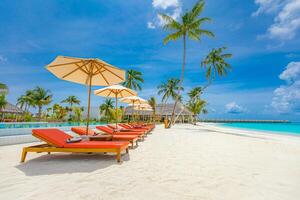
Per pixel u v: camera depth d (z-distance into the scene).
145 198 2.12
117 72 5.45
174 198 2.13
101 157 4.34
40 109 35.94
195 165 3.71
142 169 3.36
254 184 2.67
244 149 5.93
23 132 8.53
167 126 19.59
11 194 2.17
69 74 5.59
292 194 2.32
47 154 4.61
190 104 39.41
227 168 3.53
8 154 4.54
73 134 9.46
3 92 24.47
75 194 2.20
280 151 5.70
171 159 4.22
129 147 5.97
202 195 2.24
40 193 2.21
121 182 2.65
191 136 10.09
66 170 3.22
